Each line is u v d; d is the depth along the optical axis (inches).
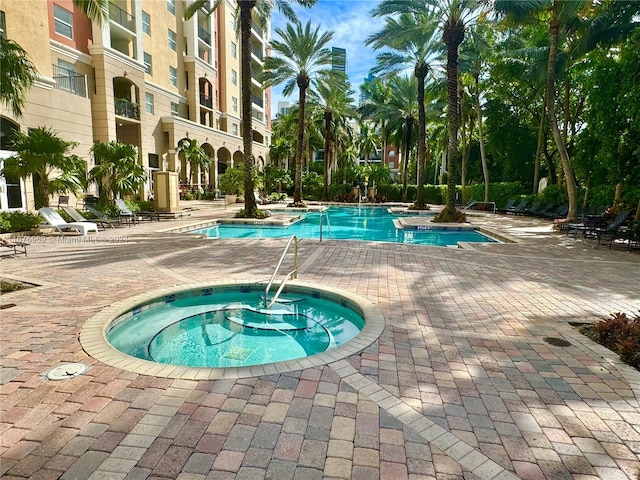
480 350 150.3
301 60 926.4
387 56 876.0
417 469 85.4
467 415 106.7
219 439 93.2
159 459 86.0
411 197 1314.0
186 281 249.3
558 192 821.2
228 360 163.3
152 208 738.8
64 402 108.0
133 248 379.6
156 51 1031.6
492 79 1029.8
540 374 131.2
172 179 713.6
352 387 120.0
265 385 119.5
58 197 596.4
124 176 640.4
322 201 1258.6
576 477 84.5
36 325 167.9
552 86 604.1
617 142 497.4
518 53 742.5
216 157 1282.0
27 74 280.8
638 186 504.7
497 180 1382.9
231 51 1428.4
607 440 97.0
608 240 471.2
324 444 92.7
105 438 92.7
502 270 298.8
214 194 1190.9
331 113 1236.5
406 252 380.5
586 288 246.7
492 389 120.9
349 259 338.0
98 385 117.3
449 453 91.0
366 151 1939.0
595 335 165.6
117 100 861.8
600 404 113.3
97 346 144.6
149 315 208.2
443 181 1610.5
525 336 165.0
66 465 83.6
